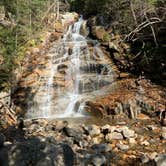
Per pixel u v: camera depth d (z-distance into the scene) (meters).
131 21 21.81
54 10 28.83
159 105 15.71
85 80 18.95
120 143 11.68
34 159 6.88
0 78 17.59
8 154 6.89
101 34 23.41
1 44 19.55
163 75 18.36
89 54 21.30
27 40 21.75
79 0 33.16
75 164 8.45
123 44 21.19
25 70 19.56
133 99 16.12
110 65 20.12
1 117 15.15
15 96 17.91
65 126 13.20
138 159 10.09
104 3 25.45
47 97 18.09
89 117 16.16
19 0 22.66
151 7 20.30
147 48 20.08
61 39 24.30
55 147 7.34
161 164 9.18
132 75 19.25
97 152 10.60
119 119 15.34
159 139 12.23
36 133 12.78
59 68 19.83
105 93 18.08
